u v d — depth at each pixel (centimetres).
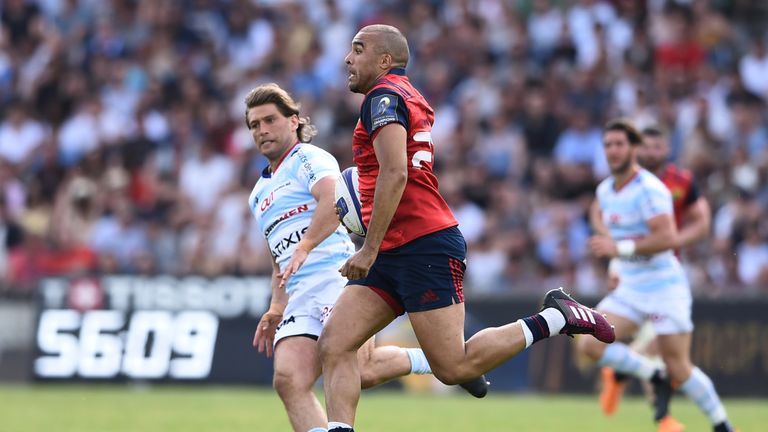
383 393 5112
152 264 5809
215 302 5172
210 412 3947
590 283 5703
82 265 6084
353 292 2239
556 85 6694
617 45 7112
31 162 6900
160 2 7606
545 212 6028
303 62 7150
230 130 6806
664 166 3562
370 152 2191
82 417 3747
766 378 4844
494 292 5109
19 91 7388
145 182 6556
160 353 5166
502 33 7194
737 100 6638
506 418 3878
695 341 4906
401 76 2209
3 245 6312
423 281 2178
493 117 6519
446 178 6166
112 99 7144
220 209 6216
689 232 3491
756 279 5650
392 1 7506
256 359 5128
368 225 2162
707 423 3831
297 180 2419
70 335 5228
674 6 7088
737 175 6138
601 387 4984
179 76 7150
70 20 7631
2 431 3303
